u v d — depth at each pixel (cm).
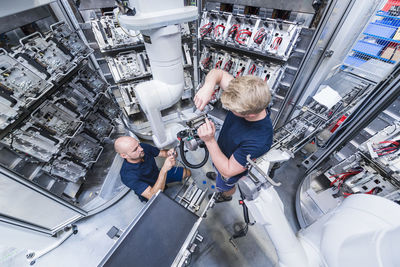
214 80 133
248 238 221
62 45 179
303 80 258
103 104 254
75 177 202
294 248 94
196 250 212
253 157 110
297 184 269
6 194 142
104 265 89
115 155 266
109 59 253
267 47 225
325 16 182
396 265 67
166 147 301
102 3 219
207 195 258
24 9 144
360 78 296
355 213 87
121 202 260
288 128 237
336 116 220
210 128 110
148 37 157
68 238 229
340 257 79
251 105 85
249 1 225
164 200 115
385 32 284
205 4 273
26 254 213
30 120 156
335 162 228
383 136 158
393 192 153
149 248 100
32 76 152
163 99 209
